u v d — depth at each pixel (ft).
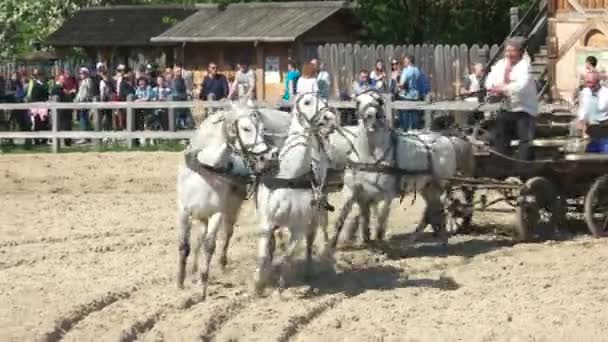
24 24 164.14
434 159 56.18
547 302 46.85
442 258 55.16
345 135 53.52
